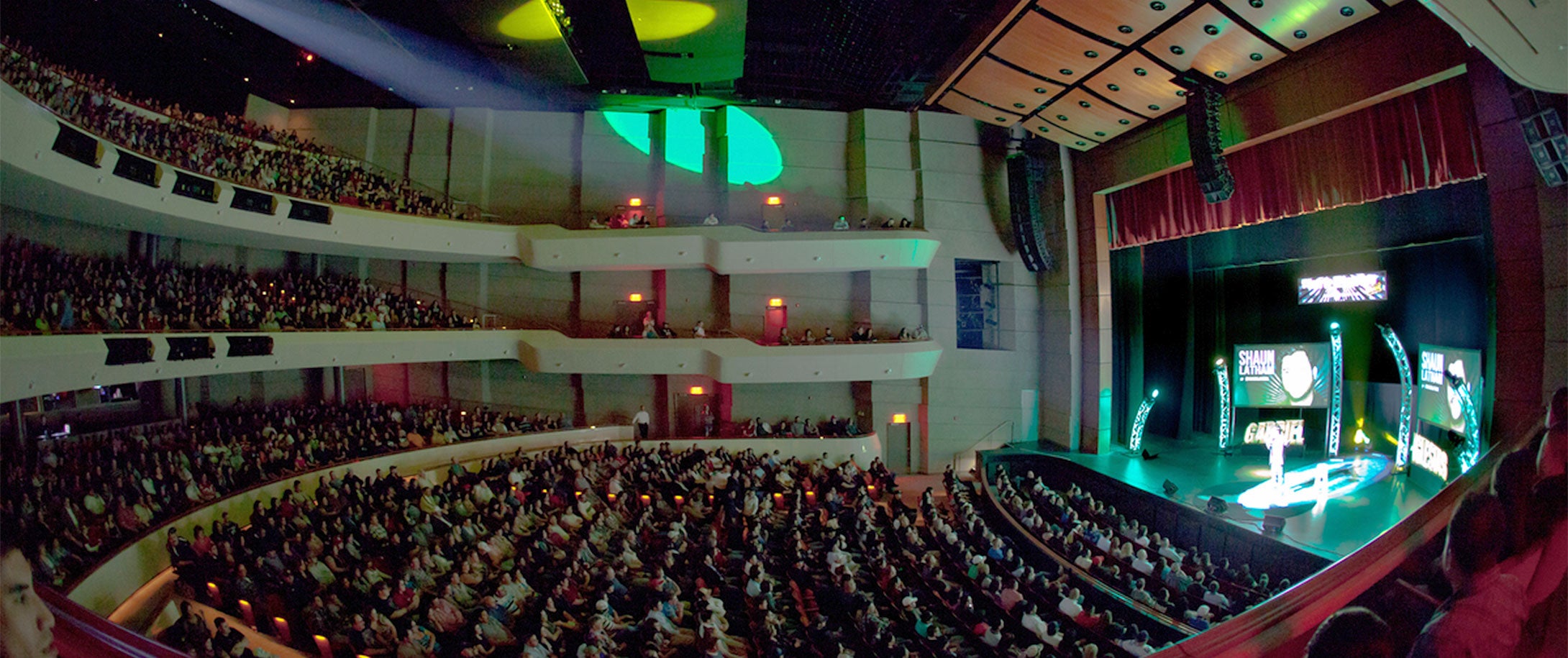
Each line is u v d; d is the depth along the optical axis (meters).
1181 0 15.41
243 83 24.45
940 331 27.42
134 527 13.63
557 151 27.62
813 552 17.86
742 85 27.41
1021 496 21.44
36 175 12.33
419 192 26.56
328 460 19.30
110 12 19.09
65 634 2.30
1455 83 14.81
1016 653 12.49
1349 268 21.58
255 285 20.75
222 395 22.28
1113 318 26.67
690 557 16.75
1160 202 23.56
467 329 24.61
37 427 17.36
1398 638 1.74
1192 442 25.97
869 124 27.56
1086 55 18.50
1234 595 14.25
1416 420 19.03
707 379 27.80
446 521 17.39
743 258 24.78
